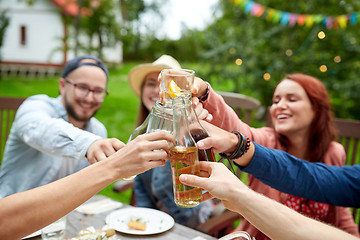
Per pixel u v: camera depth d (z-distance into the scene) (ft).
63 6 42.60
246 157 4.40
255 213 2.88
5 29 41.57
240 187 2.95
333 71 16.42
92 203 5.43
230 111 4.82
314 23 16.31
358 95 16.53
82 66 6.08
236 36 18.49
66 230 4.53
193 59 47.11
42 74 43.78
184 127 3.01
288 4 16.71
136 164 2.99
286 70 17.04
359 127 6.72
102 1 44.57
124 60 62.49
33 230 2.88
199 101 4.41
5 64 42.34
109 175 2.98
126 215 4.98
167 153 3.07
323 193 4.81
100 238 3.89
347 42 16.62
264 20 17.46
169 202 6.63
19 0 42.04
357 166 5.08
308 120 5.96
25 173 5.93
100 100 6.41
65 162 6.07
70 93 6.17
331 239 2.73
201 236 4.50
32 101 6.01
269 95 17.88
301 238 2.73
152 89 7.31
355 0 15.93
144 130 3.50
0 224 2.78
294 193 4.83
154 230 4.54
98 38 47.01
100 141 4.06
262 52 17.72
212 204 7.32
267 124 7.18
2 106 7.72
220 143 3.99
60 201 2.88
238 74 18.13
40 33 44.93
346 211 6.29
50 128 4.78
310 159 6.22
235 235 3.20
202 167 3.27
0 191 5.96
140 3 65.62
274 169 4.57
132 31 55.67
